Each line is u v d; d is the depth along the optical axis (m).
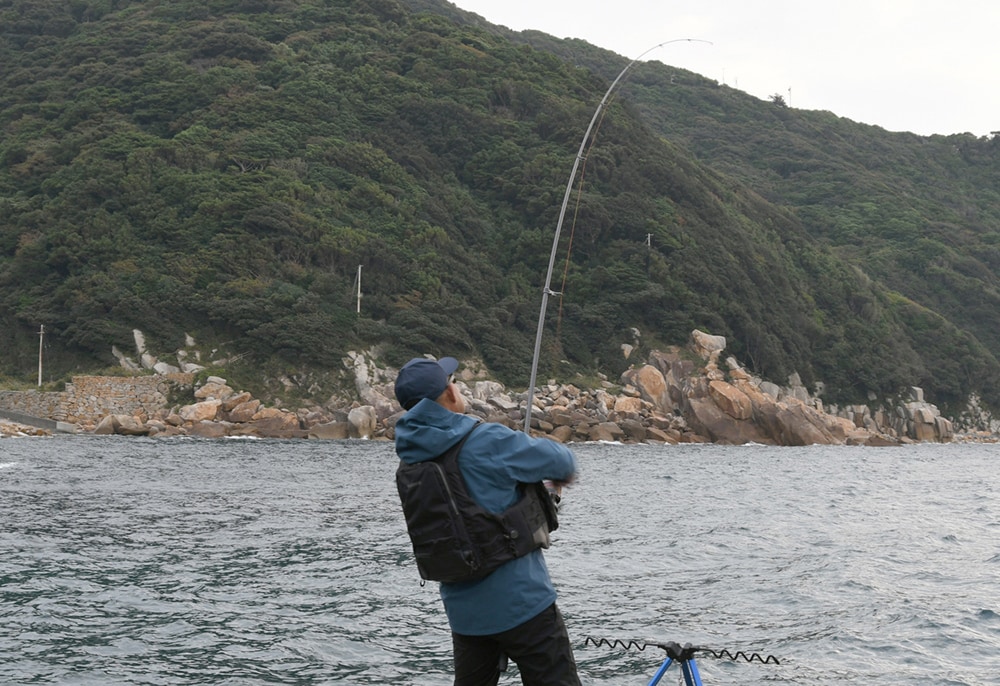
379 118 87.44
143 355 61.75
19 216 70.69
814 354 84.56
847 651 9.61
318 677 8.21
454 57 95.25
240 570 13.07
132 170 73.44
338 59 94.31
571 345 73.31
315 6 103.38
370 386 62.81
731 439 63.69
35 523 17.14
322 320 64.38
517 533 4.49
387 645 9.31
